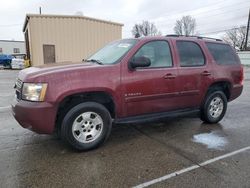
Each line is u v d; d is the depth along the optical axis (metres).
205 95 5.21
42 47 18.39
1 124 5.32
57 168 3.38
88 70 3.79
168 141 4.43
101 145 4.18
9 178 3.12
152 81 4.32
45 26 18.27
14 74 18.67
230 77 5.50
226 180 3.11
